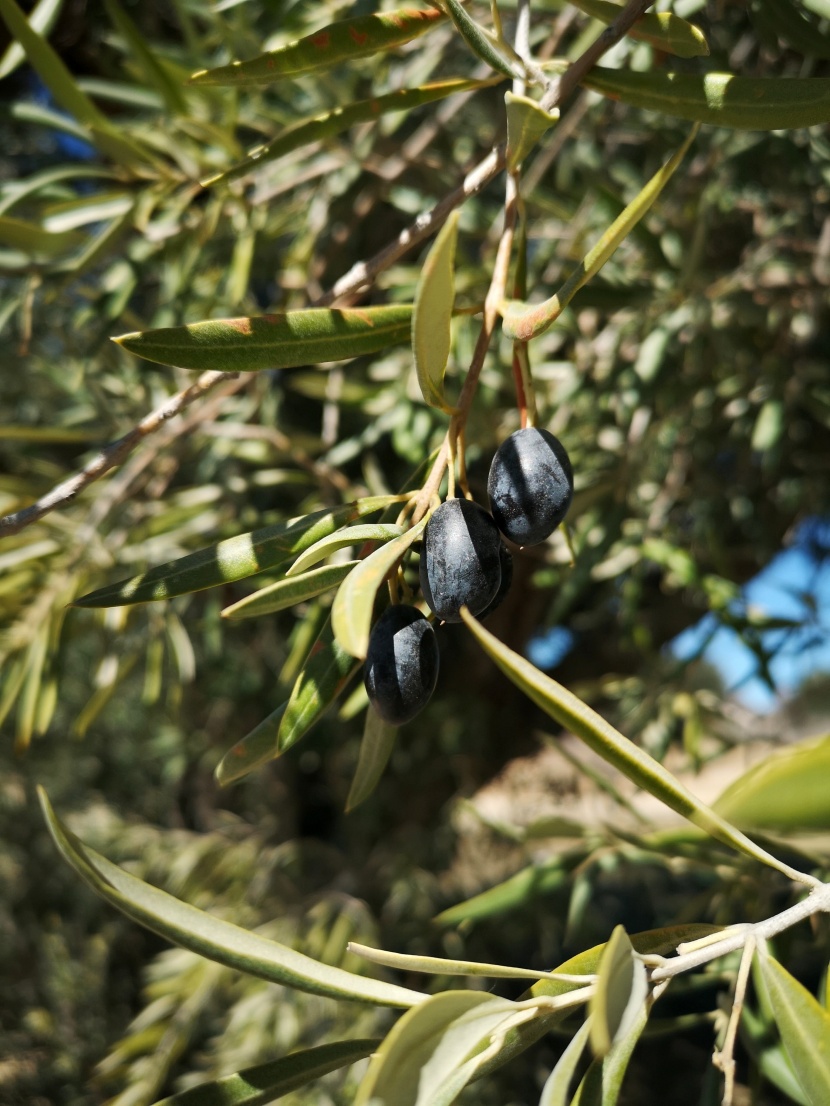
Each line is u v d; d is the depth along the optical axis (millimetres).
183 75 405
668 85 225
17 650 510
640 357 508
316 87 543
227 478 636
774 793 163
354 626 160
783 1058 293
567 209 602
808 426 738
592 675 1088
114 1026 1351
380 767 237
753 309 554
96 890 183
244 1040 1004
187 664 608
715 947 191
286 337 212
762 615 551
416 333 185
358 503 208
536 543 198
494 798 1338
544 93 231
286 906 1185
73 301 695
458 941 1132
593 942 1164
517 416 619
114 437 591
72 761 1396
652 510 603
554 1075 173
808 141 516
